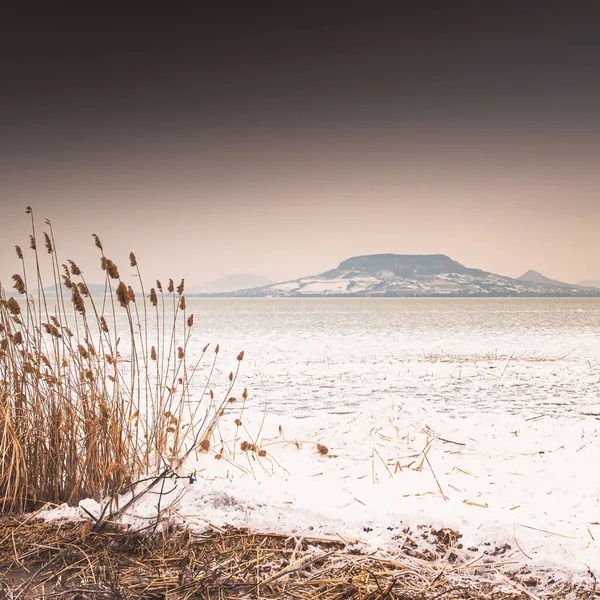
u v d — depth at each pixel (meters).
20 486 3.71
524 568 2.81
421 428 5.99
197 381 11.77
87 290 3.96
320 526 3.24
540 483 4.46
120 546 3.12
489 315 61.16
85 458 3.91
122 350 16.33
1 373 4.01
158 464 4.00
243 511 3.40
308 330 32.72
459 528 3.16
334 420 6.66
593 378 12.79
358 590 2.67
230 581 2.78
